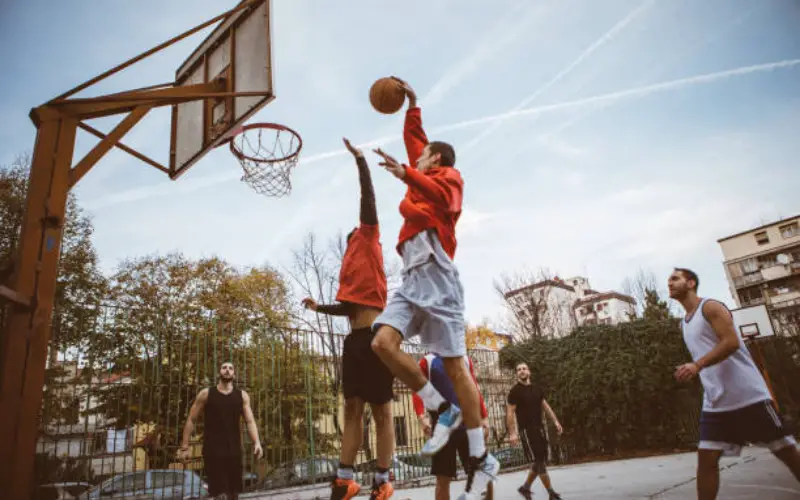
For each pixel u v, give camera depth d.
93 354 6.59
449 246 2.80
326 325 21.42
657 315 22.48
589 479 7.91
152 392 7.29
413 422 11.15
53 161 4.58
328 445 9.48
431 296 2.62
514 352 15.18
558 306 31.44
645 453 13.24
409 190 2.93
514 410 7.04
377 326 2.63
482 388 13.55
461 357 2.68
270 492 7.55
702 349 3.29
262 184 7.47
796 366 16.06
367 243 3.80
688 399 13.62
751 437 3.06
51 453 5.98
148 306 18.66
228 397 5.49
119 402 6.94
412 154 3.47
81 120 4.97
